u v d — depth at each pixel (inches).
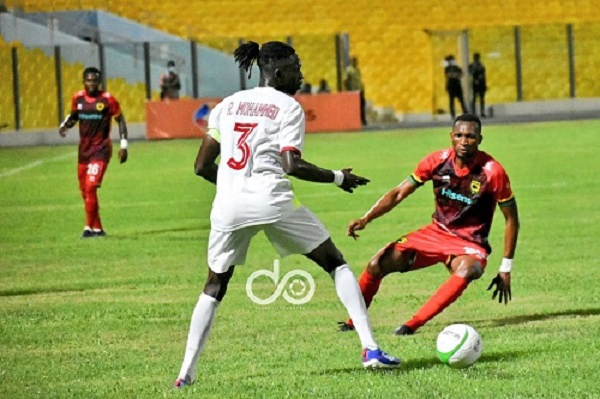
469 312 1003.9
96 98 1644.9
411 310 1028.5
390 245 926.4
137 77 4320.9
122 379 773.9
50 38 4320.9
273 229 723.4
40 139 4052.7
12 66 4163.4
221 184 724.7
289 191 721.0
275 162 719.1
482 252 899.4
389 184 2313.0
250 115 719.7
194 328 730.8
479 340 765.3
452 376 740.0
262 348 864.9
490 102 4630.9
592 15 4877.0
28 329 980.6
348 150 3110.2
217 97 4274.1
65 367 819.4
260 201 710.5
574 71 4581.7
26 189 2460.6
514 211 890.7
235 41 4458.7
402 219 1779.0
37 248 1563.7
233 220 714.8
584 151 2829.7
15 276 1311.5
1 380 780.0
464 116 890.7
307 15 4763.8
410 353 820.0
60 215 1988.2
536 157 2723.9
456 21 4795.8
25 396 730.8
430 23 4785.9
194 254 1473.9
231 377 762.2
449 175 902.4
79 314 1050.1
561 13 4864.7
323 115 3897.6
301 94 3964.1
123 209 2060.8
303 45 4480.8
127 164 2989.7
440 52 4714.6
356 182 723.4
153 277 1279.5
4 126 4052.7
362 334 736.3
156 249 1525.6
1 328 986.1
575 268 1245.1
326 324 964.0
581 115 4143.7
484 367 765.9
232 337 914.1
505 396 684.1
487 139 3275.1
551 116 4163.4
